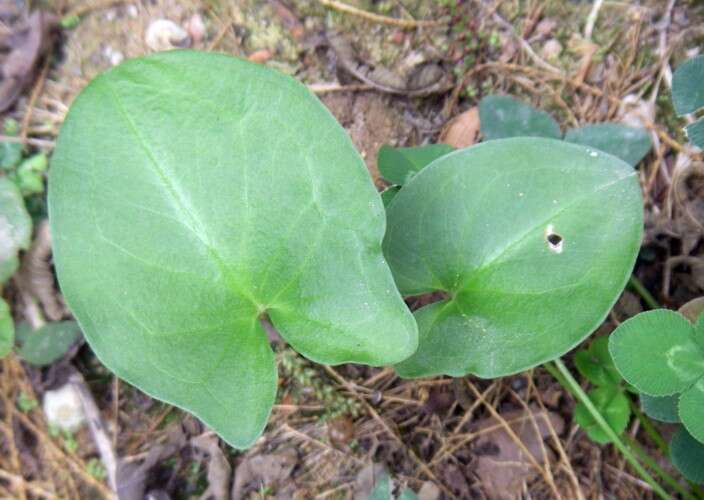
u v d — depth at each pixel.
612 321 0.13
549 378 0.13
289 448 0.12
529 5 0.14
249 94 0.08
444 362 0.10
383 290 0.08
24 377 0.12
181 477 0.12
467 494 0.12
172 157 0.08
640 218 0.09
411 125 0.14
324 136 0.08
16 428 0.12
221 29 0.14
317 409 0.13
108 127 0.08
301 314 0.09
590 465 0.12
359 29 0.14
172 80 0.08
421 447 0.13
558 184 0.10
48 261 0.12
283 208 0.09
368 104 0.14
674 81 0.12
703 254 0.13
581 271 0.09
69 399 0.12
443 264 0.10
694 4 0.14
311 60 0.14
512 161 0.10
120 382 0.13
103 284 0.08
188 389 0.08
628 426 0.13
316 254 0.09
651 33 0.14
